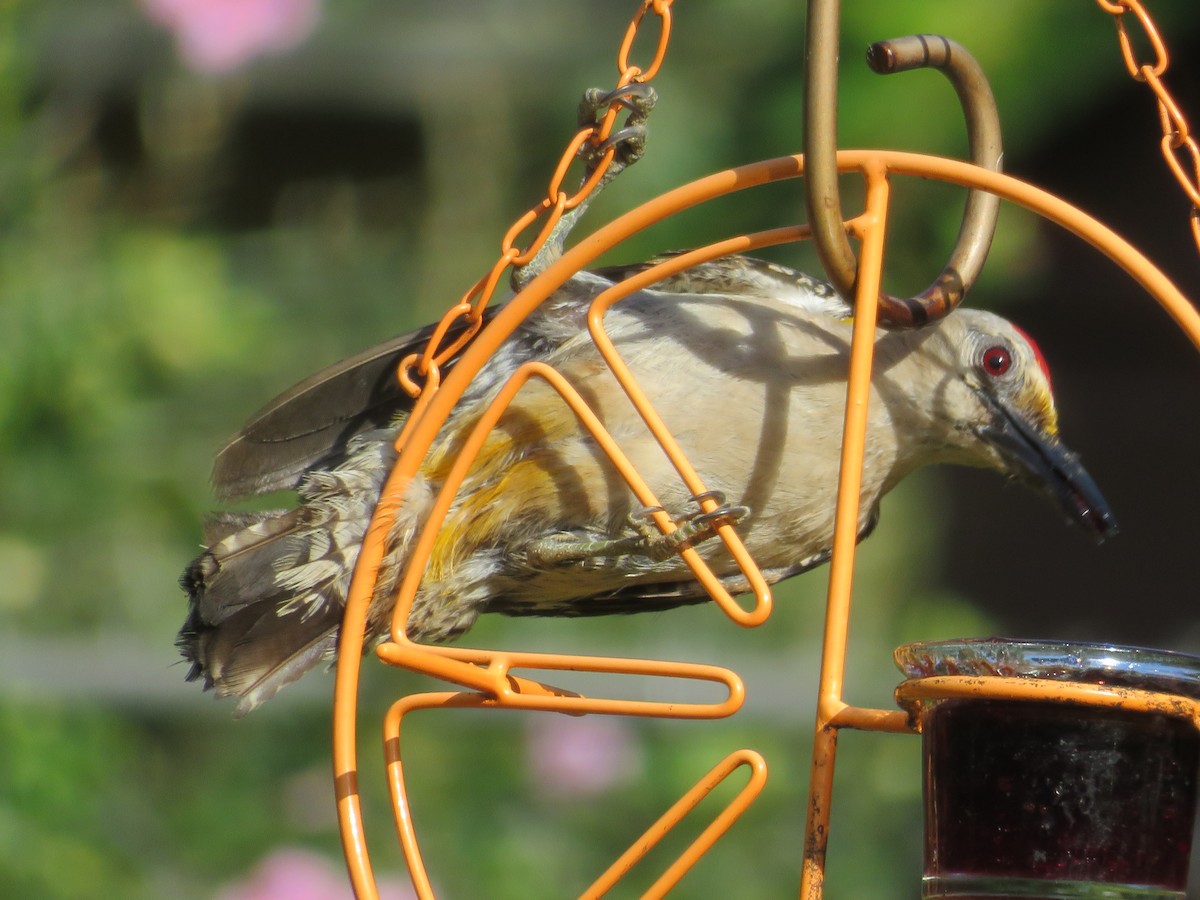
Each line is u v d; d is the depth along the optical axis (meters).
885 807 12.51
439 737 12.66
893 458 7.52
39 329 14.09
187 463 14.20
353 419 7.39
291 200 17.47
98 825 11.91
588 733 12.53
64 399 13.96
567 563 6.92
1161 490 15.46
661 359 6.90
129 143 16.84
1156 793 4.89
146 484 13.94
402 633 5.68
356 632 5.76
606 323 7.05
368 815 12.29
